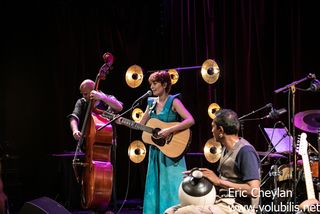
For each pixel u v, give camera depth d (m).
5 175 7.59
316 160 5.50
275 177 5.40
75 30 8.44
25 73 8.34
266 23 7.32
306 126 5.75
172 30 8.34
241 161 3.30
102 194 4.94
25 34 8.31
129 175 8.59
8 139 8.25
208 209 3.14
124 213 6.87
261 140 7.25
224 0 7.73
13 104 8.30
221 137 3.41
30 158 8.30
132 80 6.70
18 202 7.73
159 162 4.74
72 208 7.24
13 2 8.24
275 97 7.15
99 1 8.53
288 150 5.57
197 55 8.03
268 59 7.29
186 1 8.21
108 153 5.04
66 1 8.38
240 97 7.50
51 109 8.35
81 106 5.45
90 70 8.48
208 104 7.92
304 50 6.94
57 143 8.29
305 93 6.88
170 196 4.61
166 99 4.80
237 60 7.56
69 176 7.24
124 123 4.81
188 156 7.59
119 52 8.64
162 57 8.62
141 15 8.72
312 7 6.90
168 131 4.64
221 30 7.82
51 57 8.35
